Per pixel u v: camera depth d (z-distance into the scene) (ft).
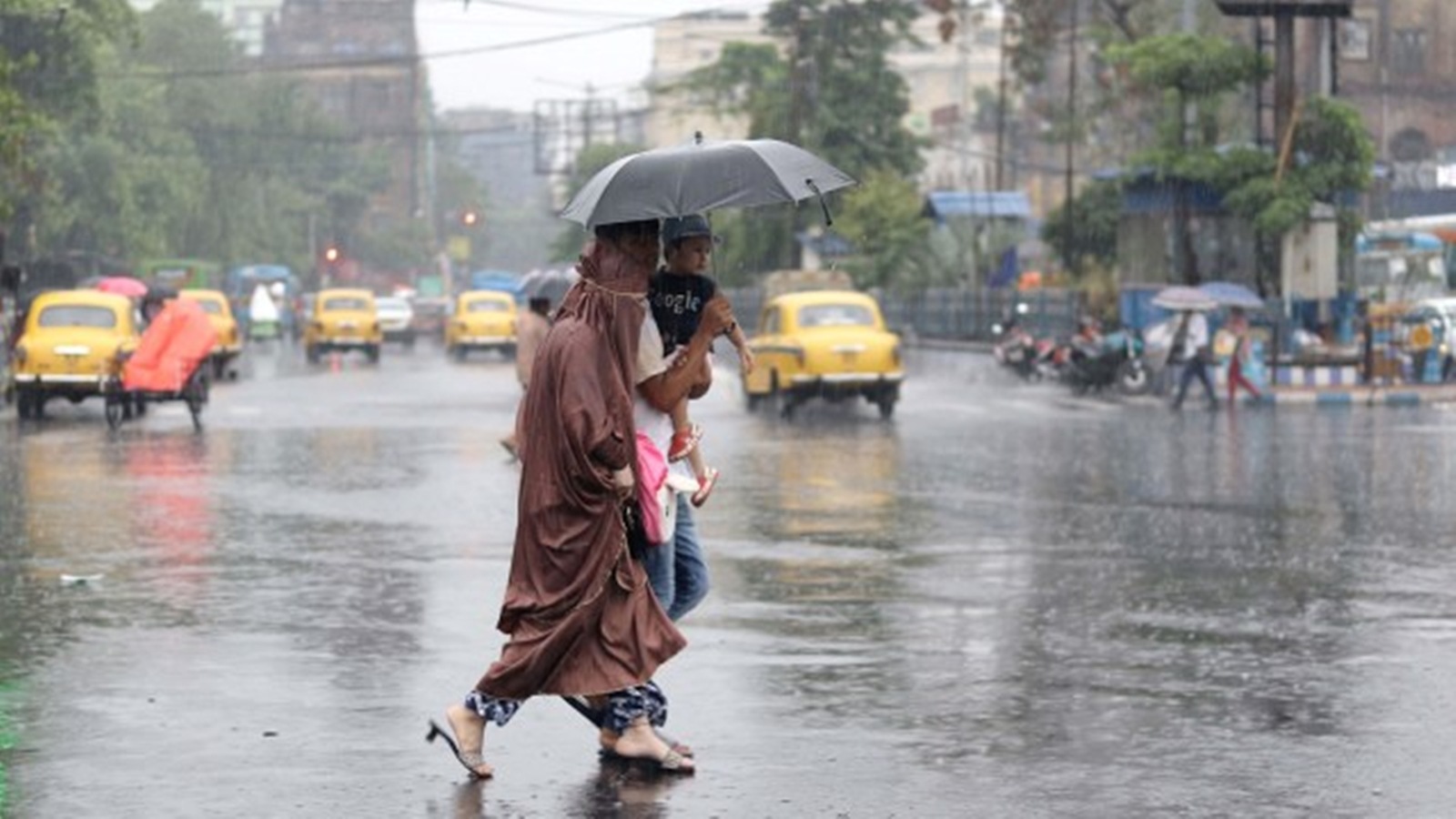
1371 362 235.20
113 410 175.52
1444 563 85.71
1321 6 247.50
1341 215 254.06
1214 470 135.23
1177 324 236.43
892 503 111.75
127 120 496.64
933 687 57.21
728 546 91.61
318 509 106.63
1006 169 562.66
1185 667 60.59
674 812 43.04
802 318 201.87
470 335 372.38
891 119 438.40
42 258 369.30
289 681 57.72
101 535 94.48
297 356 389.60
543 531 45.62
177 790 44.80
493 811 43.06
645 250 46.37
